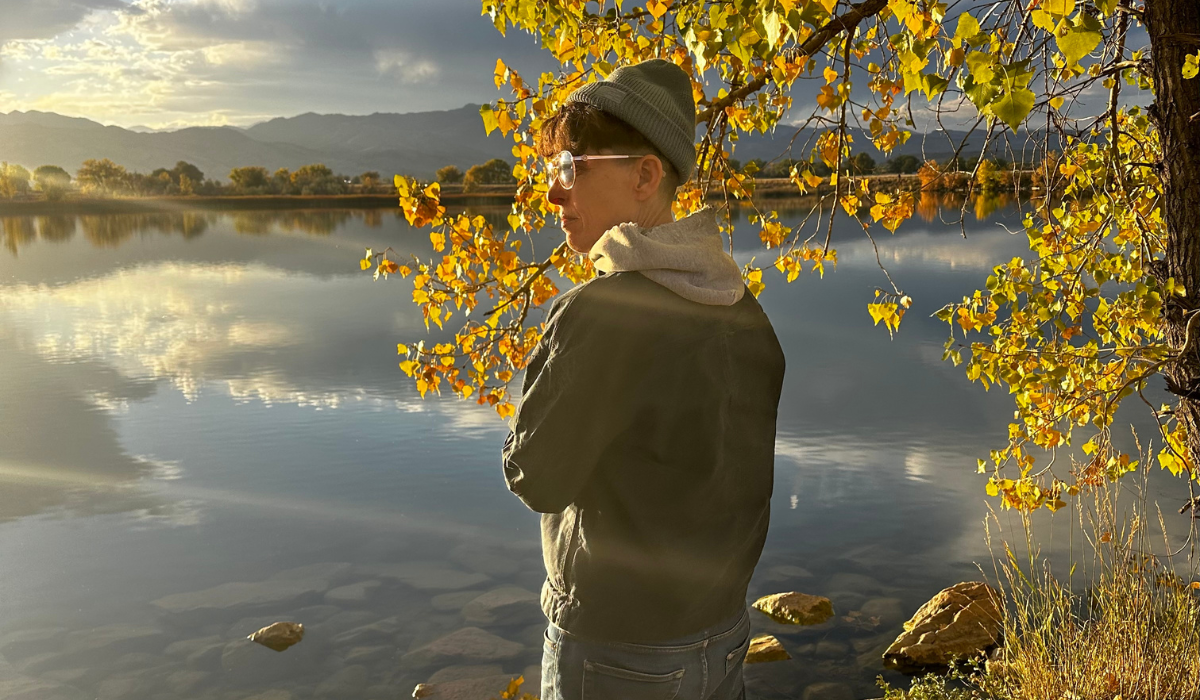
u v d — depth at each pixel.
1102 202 3.30
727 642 1.24
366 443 10.71
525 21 3.13
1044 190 3.48
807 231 19.16
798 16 2.13
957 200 3.06
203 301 27.41
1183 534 5.57
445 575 6.89
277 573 7.04
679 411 1.13
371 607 6.34
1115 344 3.53
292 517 8.31
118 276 35.75
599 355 1.09
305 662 5.54
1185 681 3.34
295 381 14.67
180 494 9.09
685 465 1.15
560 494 1.12
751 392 1.25
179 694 5.16
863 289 24.80
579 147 1.27
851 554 6.77
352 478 9.42
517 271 3.41
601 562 1.17
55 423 12.18
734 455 1.21
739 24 2.31
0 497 9.10
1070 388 3.41
